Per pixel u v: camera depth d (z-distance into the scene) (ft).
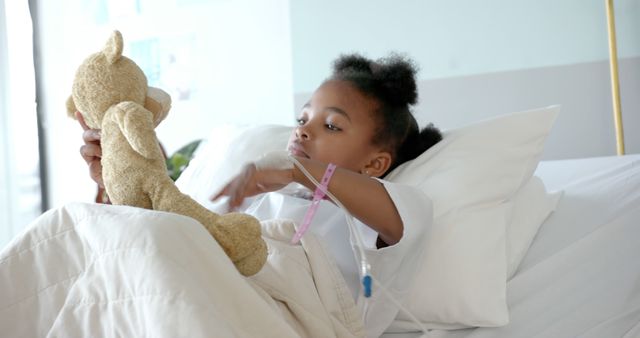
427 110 6.76
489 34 6.51
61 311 2.14
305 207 3.49
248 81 7.80
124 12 8.43
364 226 3.29
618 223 3.73
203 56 8.02
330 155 3.70
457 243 3.24
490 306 3.08
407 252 3.18
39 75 8.91
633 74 6.01
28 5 8.80
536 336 3.03
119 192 2.49
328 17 7.16
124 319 2.02
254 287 2.48
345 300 2.90
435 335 3.18
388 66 3.99
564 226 3.90
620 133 5.90
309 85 7.30
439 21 6.69
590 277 3.39
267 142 4.27
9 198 8.46
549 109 3.83
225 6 7.86
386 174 4.01
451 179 3.51
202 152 4.92
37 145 8.87
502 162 3.64
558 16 6.25
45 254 2.23
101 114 2.63
